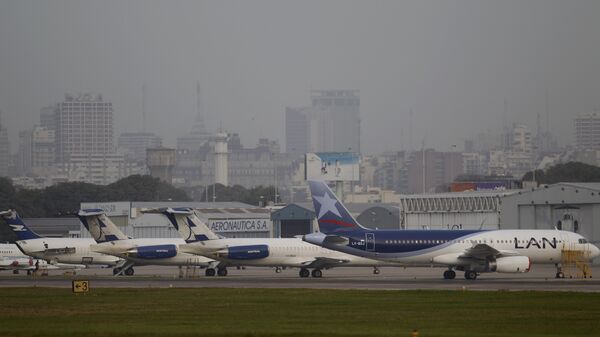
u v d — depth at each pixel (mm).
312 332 180500
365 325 194250
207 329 187625
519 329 187125
